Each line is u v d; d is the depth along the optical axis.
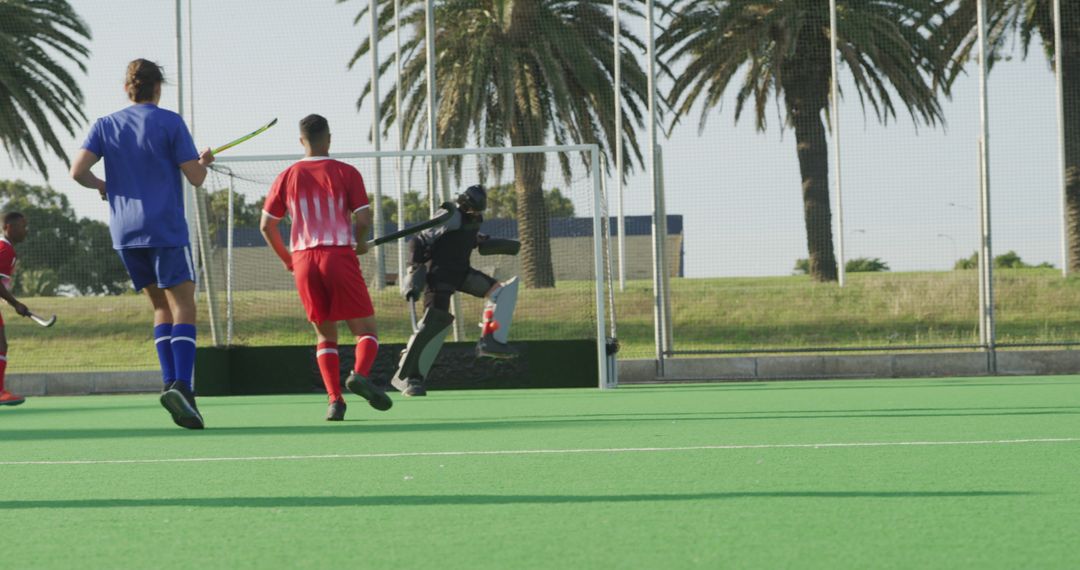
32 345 24.89
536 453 7.61
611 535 4.56
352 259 10.74
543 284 18.69
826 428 9.54
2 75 32.12
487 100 33.81
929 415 10.84
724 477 6.25
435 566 4.03
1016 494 5.53
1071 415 10.70
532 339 17.28
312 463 7.20
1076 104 28.47
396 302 19.66
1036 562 4.01
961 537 4.46
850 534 4.54
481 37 32.81
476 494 5.70
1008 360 19.67
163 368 10.04
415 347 14.05
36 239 23.06
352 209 10.76
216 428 10.47
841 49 32.56
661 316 19.55
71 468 7.10
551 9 33.25
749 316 23.25
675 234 20.55
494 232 18.78
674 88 32.53
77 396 18.70
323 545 4.43
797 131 25.98
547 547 4.34
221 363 17.20
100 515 5.19
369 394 10.95
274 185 10.89
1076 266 26.67
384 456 7.57
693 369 19.53
